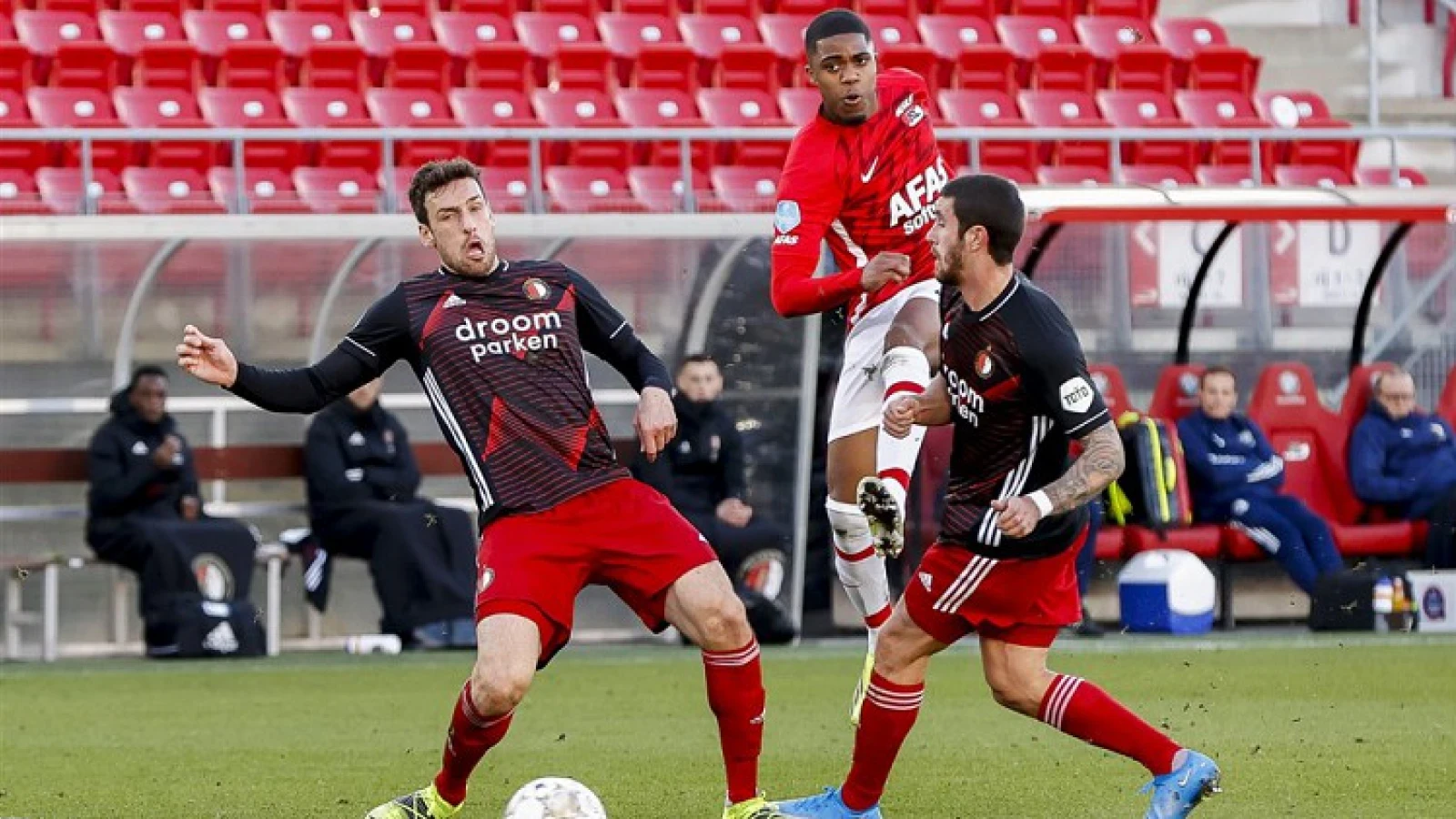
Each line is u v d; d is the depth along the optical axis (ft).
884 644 74.43
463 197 74.28
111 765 102.37
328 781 95.71
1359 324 196.75
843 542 100.99
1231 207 173.17
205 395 180.04
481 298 74.59
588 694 136.26
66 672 156.56
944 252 70.13
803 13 263.08
